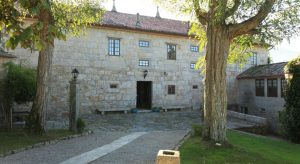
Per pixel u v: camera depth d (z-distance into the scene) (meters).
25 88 16.38
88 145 12.45
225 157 10.76
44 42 3.74
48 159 10.01
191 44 28.16
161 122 20.55
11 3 3.88
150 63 26.08
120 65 24.75
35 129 13.83
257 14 11.70
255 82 27.36
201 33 14.39
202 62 15.07
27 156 10.35
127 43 25.09
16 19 3.95
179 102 27.42
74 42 22.95
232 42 14.02
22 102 17.14
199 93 28.44
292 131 18.28
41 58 14.08
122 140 13.74
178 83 27.42
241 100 29.38
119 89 24.72
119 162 9.79
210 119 12.44
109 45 24.36
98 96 23.86
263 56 31.52
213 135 12.25
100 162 9.76
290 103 18.92
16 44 3.57
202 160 10.27
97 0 16.14
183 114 25.08
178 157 3.76
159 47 26.53
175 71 27.30
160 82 26.55
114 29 24.44
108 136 14.84
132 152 11.25
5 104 16.28
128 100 25.08
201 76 28.62
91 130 16.11
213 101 12.30
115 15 26.62
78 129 15.30
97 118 21.59
